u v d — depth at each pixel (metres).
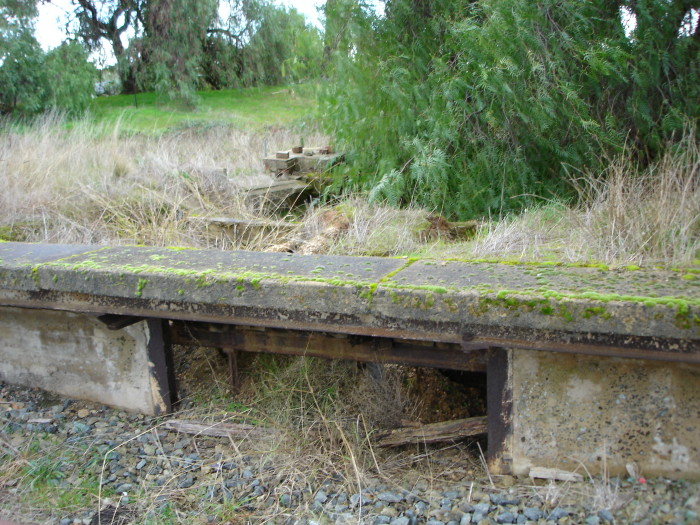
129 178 7.14
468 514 2.44
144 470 2.96
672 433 2.45
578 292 2.36
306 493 2.73
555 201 5.26
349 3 6.61
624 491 2.45
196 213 6.21
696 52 5.86
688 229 3.42
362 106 6.59
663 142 5.64
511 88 5.75
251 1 16.55
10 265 3.18
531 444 2.66
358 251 4.68
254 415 3.35
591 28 6.00
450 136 5.79
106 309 3.07
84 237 5.66
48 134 8.64
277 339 3.26
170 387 3.39
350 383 3.49
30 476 2.92
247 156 8.63
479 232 5.03
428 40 6.62
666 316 2.18
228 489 2.79
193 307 2.91
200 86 17.67
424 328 2.55
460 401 3.42
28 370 3.67
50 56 13.62
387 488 2.72
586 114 5.64
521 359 2.61
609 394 2.51
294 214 6.61
